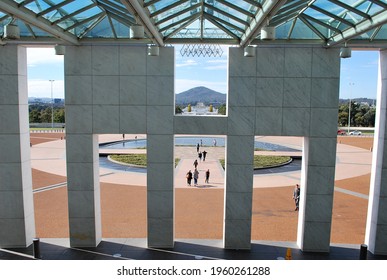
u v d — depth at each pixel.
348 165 29.56
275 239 12.67
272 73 10.98
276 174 25.55
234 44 10.95
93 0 8.62
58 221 14.37
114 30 10.44
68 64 11.12
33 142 45.34
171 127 11.26
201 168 27.56
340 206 17.05
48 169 26.25
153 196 11.51
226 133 11.22
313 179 11.22
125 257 10.91
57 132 62.31
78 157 11.38
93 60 11.11
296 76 10.97
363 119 84.00
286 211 16.09
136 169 27.28
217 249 11.55
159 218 11.56
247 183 11.34
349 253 11.38
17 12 7.11
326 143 11.09
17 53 11.01
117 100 11.22
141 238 12.48
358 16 8.55
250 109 11.12
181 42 10.83
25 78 11.55
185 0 7.42
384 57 11.03
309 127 11.09
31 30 10.18
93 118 11.27
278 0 6.14
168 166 11.38
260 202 17.59
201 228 13.69
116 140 49.25
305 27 10.53
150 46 10.48
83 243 11.66
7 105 11.18
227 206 11.44
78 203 11.51
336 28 9.66
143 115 11.24
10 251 11.39
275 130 11.15
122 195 18.88
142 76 11.13
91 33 10.73
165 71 11.10
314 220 11.35
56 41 10.48
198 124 11.23
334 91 10.95
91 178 11.43
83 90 11.19
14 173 11.45
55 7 7.92
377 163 11.41
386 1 7.28
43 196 18.31
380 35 10.24
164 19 8.35
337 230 13.74
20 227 11.64
